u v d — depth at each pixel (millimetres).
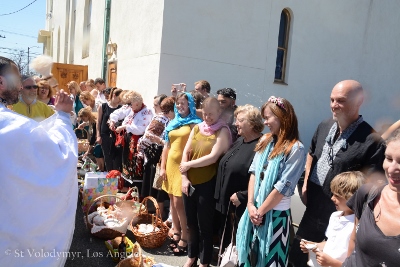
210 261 3029
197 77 6438
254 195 2410
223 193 2738
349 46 8430
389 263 1331
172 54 6172
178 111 3389
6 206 1728
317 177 2438
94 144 6383
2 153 1688
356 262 1491
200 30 6371
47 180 1827
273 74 7352
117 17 8680
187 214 2980
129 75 7641
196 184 2910
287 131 2316
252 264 2395
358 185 1988
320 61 8047
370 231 1422
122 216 3664
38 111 3354
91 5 11656
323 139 2490
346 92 2225
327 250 2037
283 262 2318
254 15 6922
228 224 2961
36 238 1840
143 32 6855
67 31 16031
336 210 2314
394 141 1372
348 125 2311
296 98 7797
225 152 2902
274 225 2316
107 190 4117
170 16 6082
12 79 1872
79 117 6590
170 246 3498
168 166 3354
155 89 6180
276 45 7301
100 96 7516
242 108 2848
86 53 12781
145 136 4168
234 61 6805
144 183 4301
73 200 2098
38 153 1805
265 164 2391
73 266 3027
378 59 8992
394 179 1351
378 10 8820
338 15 8156
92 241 3543
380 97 9102
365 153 2199
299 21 7602
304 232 2508
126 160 4730
